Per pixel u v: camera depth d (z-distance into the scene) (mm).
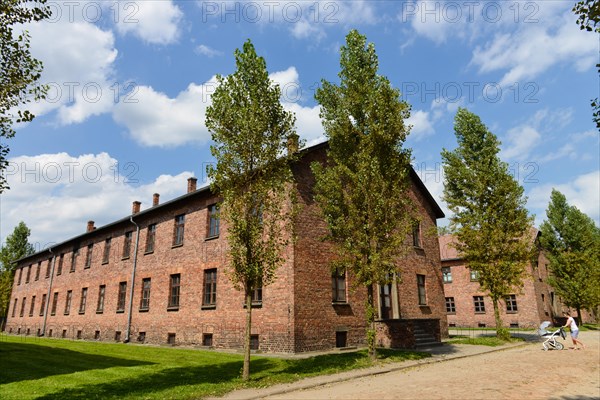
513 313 34062
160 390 9430
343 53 15930
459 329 33750
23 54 8758
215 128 11242
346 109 15523
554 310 38156
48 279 35219
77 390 9508
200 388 9602
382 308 20484
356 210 14562
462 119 24281
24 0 8586
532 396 8648
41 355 15719
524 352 17078
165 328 21078
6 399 8688
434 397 8602
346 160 15688
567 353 16375
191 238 21109
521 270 21219
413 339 17078
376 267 14062
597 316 38688
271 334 15977
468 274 37406
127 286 24781
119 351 17078
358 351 16078
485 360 14602
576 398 8469
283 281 16094
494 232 21688
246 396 9055
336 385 10305
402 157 15594
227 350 17250
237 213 11125
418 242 24344
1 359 14609
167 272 22031
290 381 10492
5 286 43812
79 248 31594
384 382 10508
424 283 23547
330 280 17391
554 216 35750
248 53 11484
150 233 24484
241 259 11117
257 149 11141
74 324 29266
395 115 15109
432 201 26141
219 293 18703
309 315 16031
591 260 33500
